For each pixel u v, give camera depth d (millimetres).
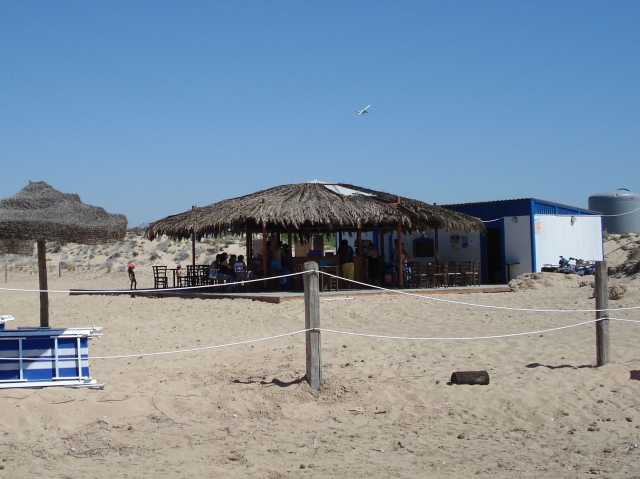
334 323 15594
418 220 24375
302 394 8367
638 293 17875
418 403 8242
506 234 26125
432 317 16219
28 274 42406
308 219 21266
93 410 7613
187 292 22297
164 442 6887
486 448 6816
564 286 22547
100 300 21938
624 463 6371
